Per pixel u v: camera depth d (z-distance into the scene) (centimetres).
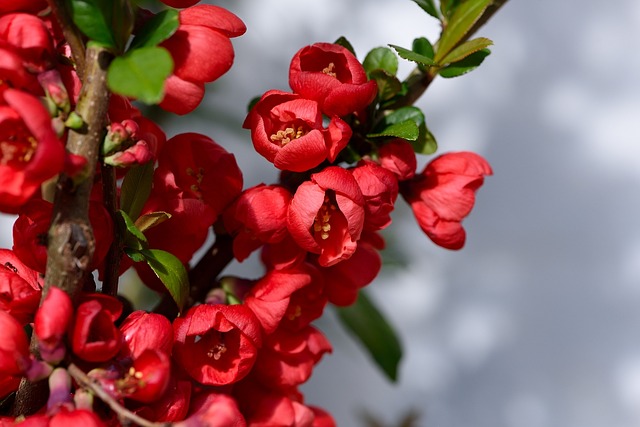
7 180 67
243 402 78
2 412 73
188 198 75
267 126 75
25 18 69
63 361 69
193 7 71
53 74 69
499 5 79
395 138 77
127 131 70
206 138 76
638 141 156
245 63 143
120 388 69
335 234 76
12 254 73
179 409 72
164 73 68
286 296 76
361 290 96
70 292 69
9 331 70
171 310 77
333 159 74
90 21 69
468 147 156
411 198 79
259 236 75
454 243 79
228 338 75
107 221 71
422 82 79
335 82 74
